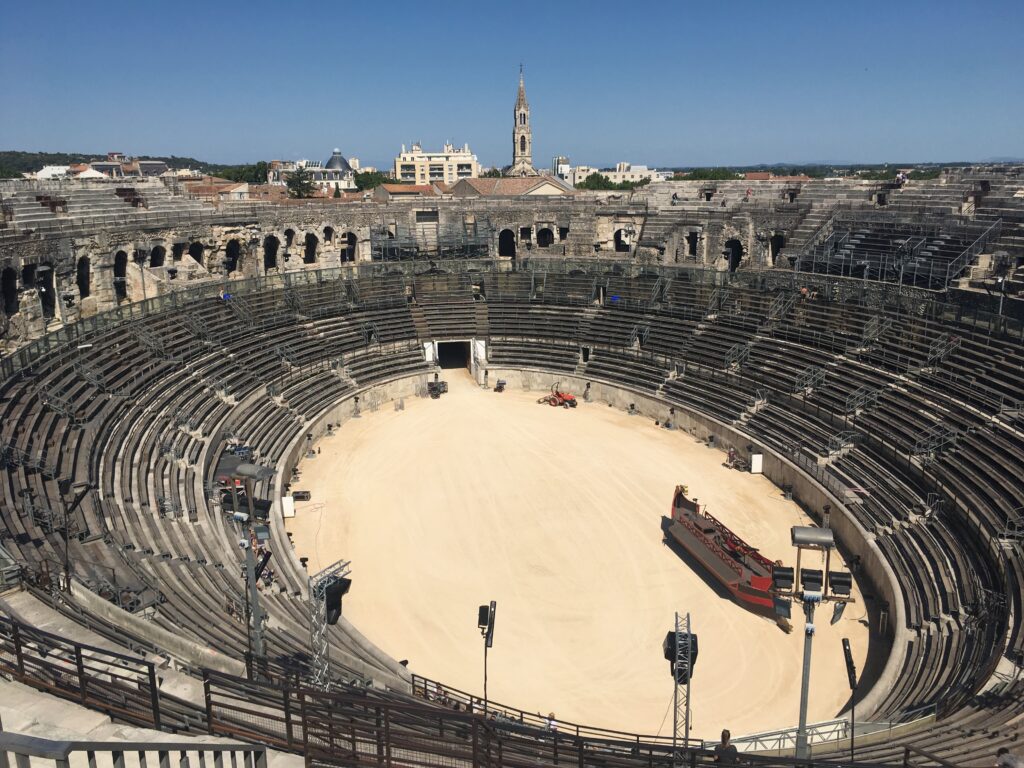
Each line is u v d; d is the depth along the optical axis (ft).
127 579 99.40
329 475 175.83
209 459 158.40
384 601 127.03
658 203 293.64
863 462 154.30
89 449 132.77
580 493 165.17
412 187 424.05
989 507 124.57
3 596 77.15
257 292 225.97
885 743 80.12
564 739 73.05
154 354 179.42
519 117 645.10
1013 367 146.30
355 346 231.91
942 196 223.71
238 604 106.93
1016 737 75.41
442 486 168.96
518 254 297.12
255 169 641.81
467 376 251.60
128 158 638.94
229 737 51.21
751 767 56.24
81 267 194.39
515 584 131.95
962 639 103.91
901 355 171.12
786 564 136.26
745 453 179.63
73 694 53.88
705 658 112.78
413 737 54.24
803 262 236.43
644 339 230.89
